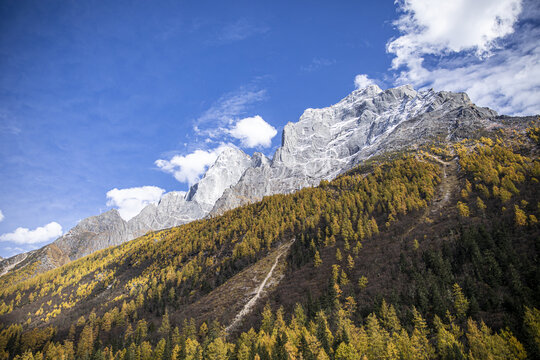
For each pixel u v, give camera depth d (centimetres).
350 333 8338
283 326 9862
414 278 10188
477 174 16738
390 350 7388
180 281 18988
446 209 15038
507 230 10912
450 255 10762
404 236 13675
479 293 8750
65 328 17525
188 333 11725
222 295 14975
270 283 14488
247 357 8775
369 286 10831
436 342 7594
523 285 8412
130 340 12962
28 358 13262
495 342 6712
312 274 13612
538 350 6469
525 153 18438
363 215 17312
